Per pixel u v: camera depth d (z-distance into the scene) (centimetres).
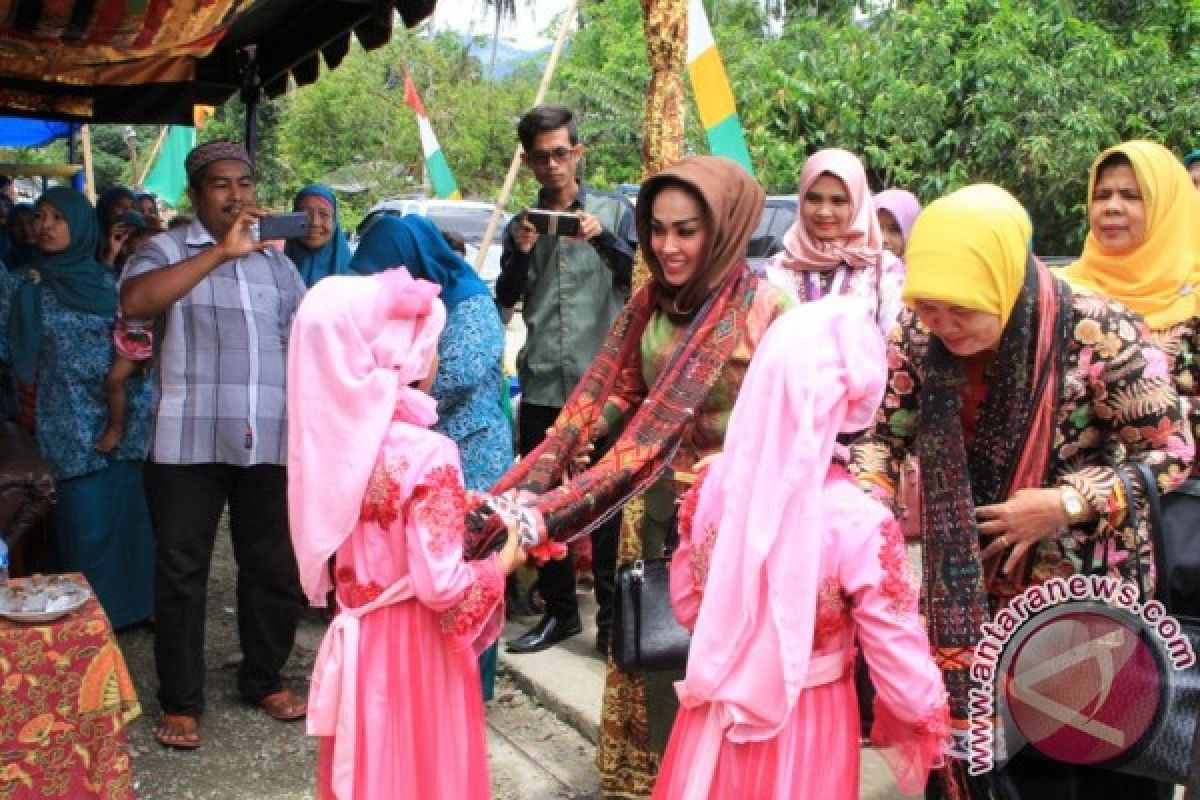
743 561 213
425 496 249
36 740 302
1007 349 246
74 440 462
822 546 216
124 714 317
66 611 307
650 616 268
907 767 223
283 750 397
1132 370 246
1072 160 1007
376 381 252
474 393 397
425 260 391
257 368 395
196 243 389
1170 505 274
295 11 636
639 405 313
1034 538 247
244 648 420
